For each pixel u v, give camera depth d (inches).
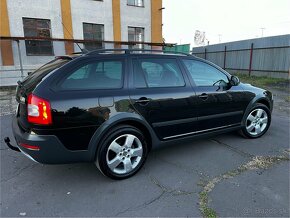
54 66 117.5
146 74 131.4
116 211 100.3
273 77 586.9
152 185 119.1
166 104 133.1
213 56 794.2
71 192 113.5
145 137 133.6
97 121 113.0
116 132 118.4
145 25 738.2
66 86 109.0
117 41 665.0
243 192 112.3
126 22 705.0
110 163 119.3
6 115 264.1
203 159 147.1
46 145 104.3
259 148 163.2
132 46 719.7
